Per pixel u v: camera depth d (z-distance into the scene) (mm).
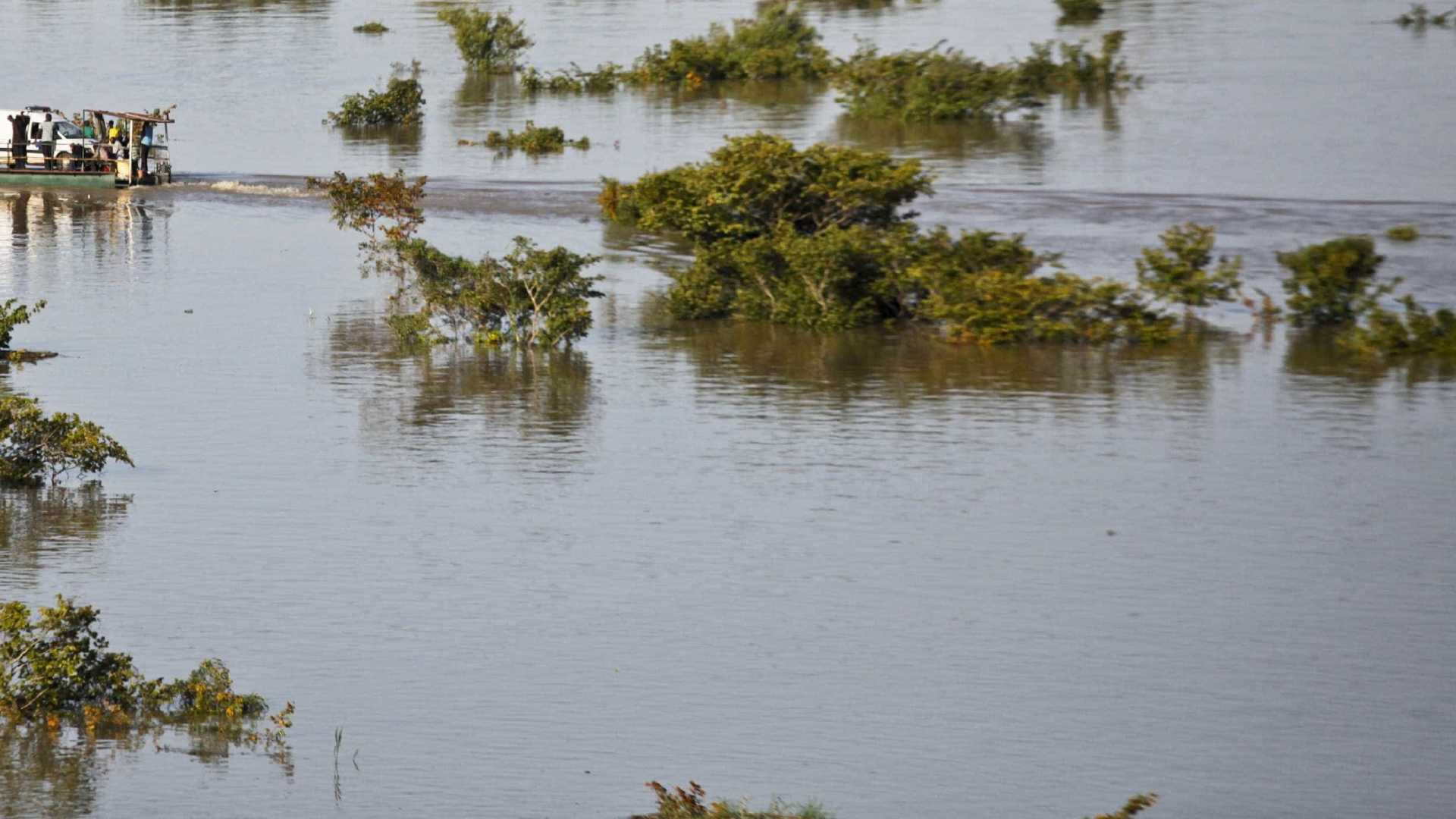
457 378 119875
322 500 93312
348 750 65250
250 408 112312
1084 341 129000
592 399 113812
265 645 74625
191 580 82000
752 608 78062
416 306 142125
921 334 132500
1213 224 163375
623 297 145625
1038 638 74625
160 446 104062
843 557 84125
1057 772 62969
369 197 150375
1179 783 62125
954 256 135000
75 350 128125
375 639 75125
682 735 66188
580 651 73688
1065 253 152375
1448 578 80812
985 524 88438
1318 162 192625
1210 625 75875
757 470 97688
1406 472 95938
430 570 83062
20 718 68062
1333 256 130750
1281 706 68188
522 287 131250
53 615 69438
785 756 64375
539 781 62594
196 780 63031
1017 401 111875
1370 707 68125
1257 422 106062
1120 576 81500
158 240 172500
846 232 135875
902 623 76312
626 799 61188
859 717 67500
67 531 89062
